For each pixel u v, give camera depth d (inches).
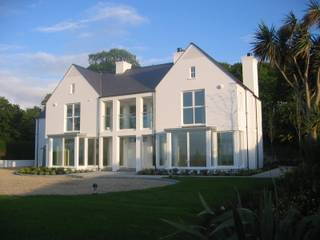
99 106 1213.7
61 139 1266.0
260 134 1187.3
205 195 498.0
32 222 306.7
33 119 2185.0
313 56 872.3
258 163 1139.9
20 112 2193.7
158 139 1090.1
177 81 1076.5
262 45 868.6
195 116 1043.9
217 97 1016.9
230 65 1691.7
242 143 1011.9
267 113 1365.7
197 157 1009.5
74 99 1272.1
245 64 1173.7
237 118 985.5
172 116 1074.7
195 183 650.2
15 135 2100.1
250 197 274.5
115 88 1225.4
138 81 1214.3
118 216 335.0
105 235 272.2
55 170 1077.1
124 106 1234.0
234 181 663.1
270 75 1438.2
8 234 270.5
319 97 850.8
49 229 285.3
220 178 751.1
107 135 1188.5
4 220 313.1
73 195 514.3
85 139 1225.4
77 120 1270.9
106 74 1332.4
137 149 1127.0
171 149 1047.6
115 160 1165.1
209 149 992.9
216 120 1010.7
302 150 334.6
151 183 700.7
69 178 851.4
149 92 1120.8
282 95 1348.4
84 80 1256.8
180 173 956.0
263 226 142.9
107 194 522.0
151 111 1131.3
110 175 950.4
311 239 138.8
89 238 264.5
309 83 930.1
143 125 1138.0
